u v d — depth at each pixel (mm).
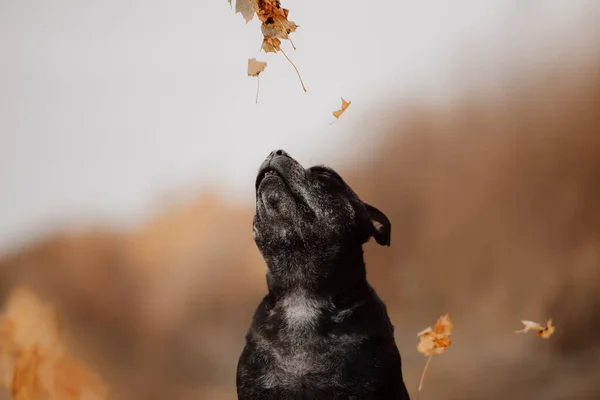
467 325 11711
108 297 13094
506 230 12922
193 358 11250
